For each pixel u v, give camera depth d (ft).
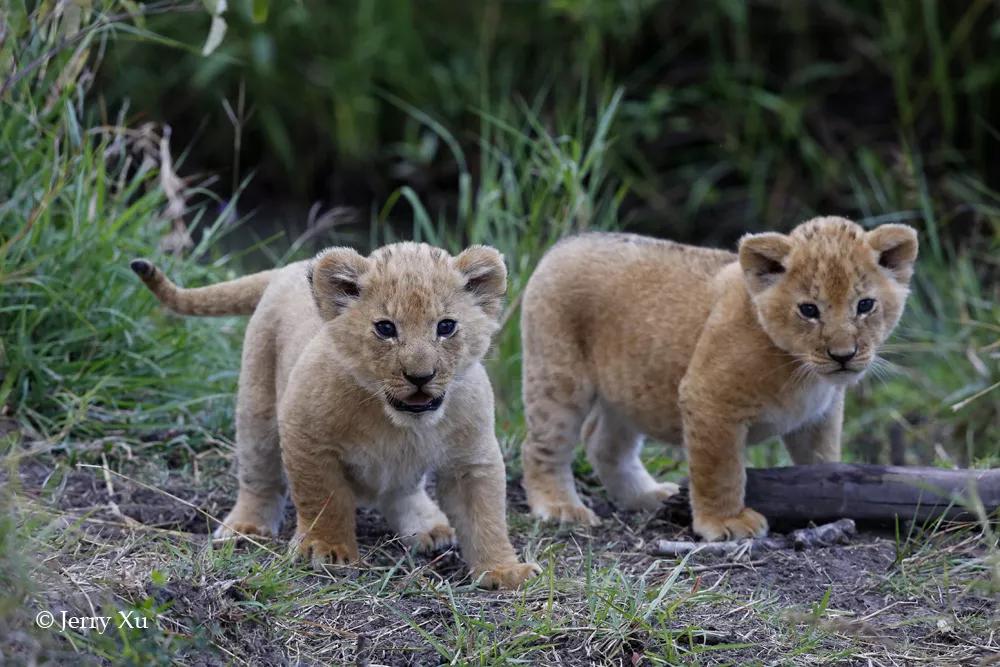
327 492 30.40
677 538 34.12
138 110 71.26
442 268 29.27
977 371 48.88
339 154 72.74
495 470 30.48
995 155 68.54
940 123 68.90
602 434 37.58
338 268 29.37
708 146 71.46
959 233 63.46
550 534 34.63
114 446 37.32
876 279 32.68
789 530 34.24
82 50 40.50
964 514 32.76
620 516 36.63
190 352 41.86
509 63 70.69
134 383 39.60
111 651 24.21
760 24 72.43
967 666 26.58
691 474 33.88
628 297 35.32
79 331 39.50
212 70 67.92
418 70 72.90
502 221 51.08
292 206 72.18
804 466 34.35
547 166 50.08
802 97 70.23
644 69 71.67
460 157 53.06
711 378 33.14
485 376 30.60
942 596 29.81
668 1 72.18
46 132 40.19
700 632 27.27
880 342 33.04
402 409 28.84
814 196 69.00
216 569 28.81
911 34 69.31
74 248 40.04
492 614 28.25
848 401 51.37
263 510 33.37
